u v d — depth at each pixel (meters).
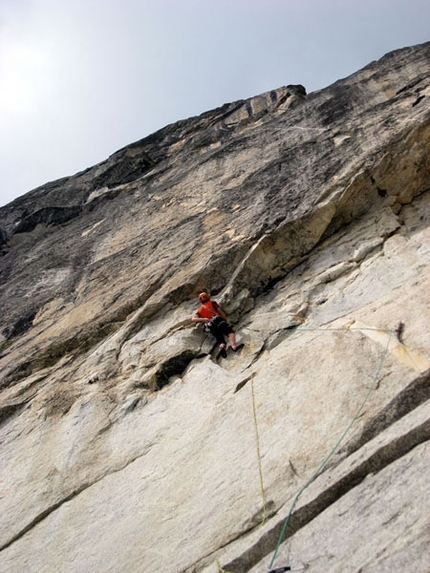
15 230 16.09
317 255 9.73
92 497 7.15
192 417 7.63
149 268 10.88
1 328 12.00
